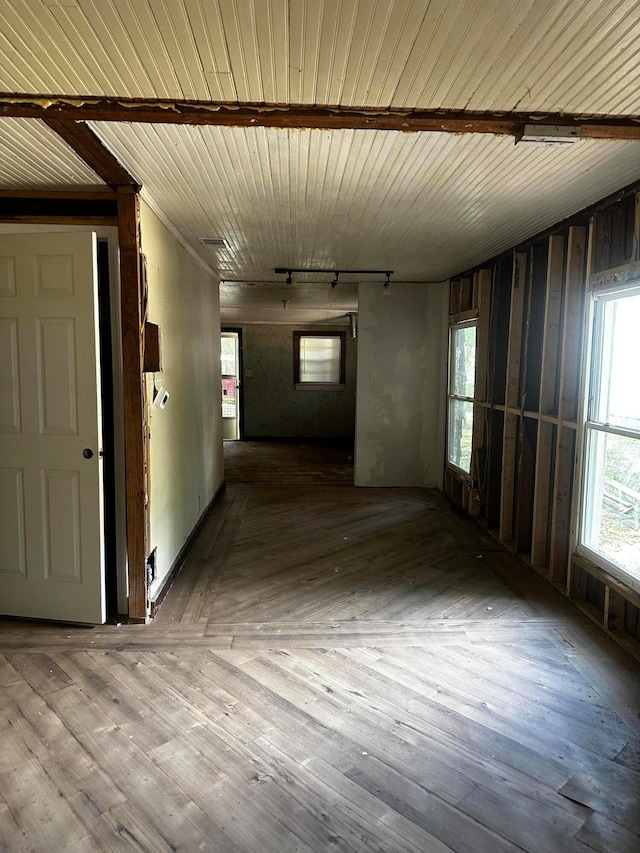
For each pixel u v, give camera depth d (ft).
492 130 6.08
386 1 3.81
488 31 4.19
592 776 5.73
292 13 3.96
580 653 8.14
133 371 8.67
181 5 3.85
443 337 18.53
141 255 8.66
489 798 5.42
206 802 5.32
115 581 9.30
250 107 5.52
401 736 6.28
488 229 11.05
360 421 19.33
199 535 13.94
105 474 9.14
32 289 8.46
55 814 5.16
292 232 11.39
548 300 10.75
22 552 8.95
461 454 17.33
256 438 32.32
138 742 6.14
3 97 5.32
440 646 8.33
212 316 16.83
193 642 8.39
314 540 13.56
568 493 10.49
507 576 11.19
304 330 31.63
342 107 5.51
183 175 7.84
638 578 8.05
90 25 4.10
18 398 8.69
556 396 11.02
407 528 14.57
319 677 7.46
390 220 10.36
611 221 9.06
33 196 8.65
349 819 5.14
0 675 7.45
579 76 4.87
